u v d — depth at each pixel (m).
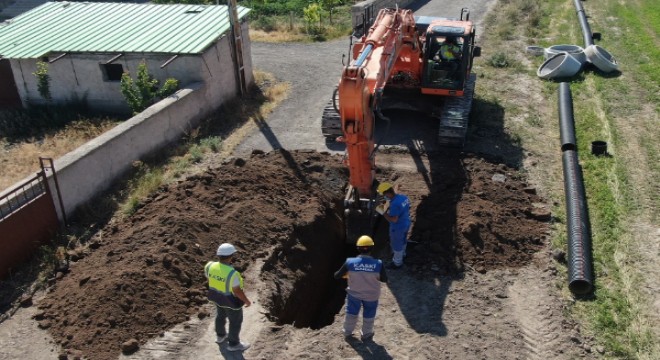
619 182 13.57
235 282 8.21
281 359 8.78
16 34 20.17
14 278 10.76
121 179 14.04
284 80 21.61
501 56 22.30
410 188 13.40
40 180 11.55
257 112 18.55
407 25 14.80
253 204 12.19
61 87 19.00
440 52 15.45
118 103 18.94
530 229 11.75
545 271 10.62
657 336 9.14
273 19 30.58
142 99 17.41
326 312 11.57
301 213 12.45
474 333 9.19
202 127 17.20
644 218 12.27
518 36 26.44
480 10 31.86
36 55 18.33
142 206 12.78
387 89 16.56
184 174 14.45
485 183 13.24
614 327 9.31
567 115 16.80
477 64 22.28
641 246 11.34
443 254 10.99
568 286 10.19
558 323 9.36
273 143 16.20
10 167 15.27
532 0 32.31
